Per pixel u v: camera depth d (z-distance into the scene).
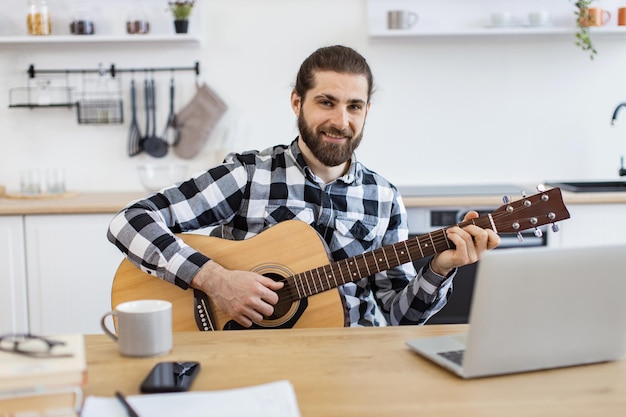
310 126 1.96
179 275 1.83
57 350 1.12
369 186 2.08
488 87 3.73
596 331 1.27
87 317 3.18
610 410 1.09
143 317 1.33
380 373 1.24
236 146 3.68
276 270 1.88
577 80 3.74
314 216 2.03
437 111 3.74
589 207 3.22
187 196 2.01
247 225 2.05
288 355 1.34
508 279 1.17
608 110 3.76
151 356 1.34
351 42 3.69
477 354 1.20
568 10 3.70
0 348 1.13
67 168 3.74
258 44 3.68
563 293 1.21
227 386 1.18
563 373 1.25
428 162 3.76
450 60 3.71
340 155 1.96
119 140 3.73
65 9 3.65
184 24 3.52
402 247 1.80
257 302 1.74
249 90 3.71
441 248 1.78
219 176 2.04
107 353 1.36
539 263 1.18
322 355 1.34
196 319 1.84
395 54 3.70
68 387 1.03
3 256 3.14
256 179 2.04
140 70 3.68
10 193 3.63
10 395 1.00
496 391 1.16
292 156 2.06
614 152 3.78
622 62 3.73
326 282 1.84
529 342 1.22
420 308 1.82
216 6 3.66
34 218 3.14
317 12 3.67
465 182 3.78
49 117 3.71
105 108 3.71
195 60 3.68
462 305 3.21
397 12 3.53
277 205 2.03
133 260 1.90
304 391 1.16
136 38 3.47
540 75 3.73
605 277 1.24
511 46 3.71
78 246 3.15
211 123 3.68
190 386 1.18
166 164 3.56
